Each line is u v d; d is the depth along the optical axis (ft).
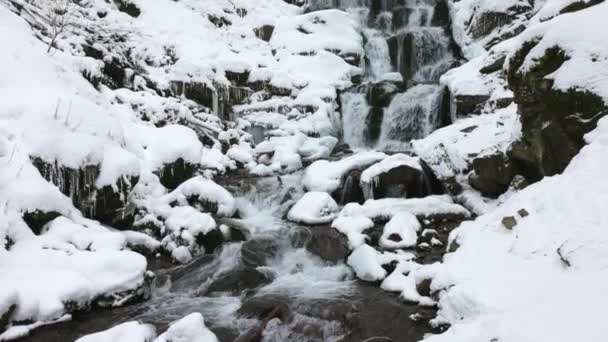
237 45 46.62
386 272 20.26
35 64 26.94
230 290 20.13
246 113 39.75
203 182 26.76
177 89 38.81
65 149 21.84
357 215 24.80
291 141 35.53
